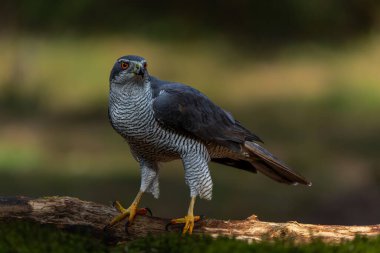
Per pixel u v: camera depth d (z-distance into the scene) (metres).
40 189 15.03
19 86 25.02
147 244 5.58
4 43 26.92
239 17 30.22
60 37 28.41
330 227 6.14
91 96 24.73
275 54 28.41
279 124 21.25
